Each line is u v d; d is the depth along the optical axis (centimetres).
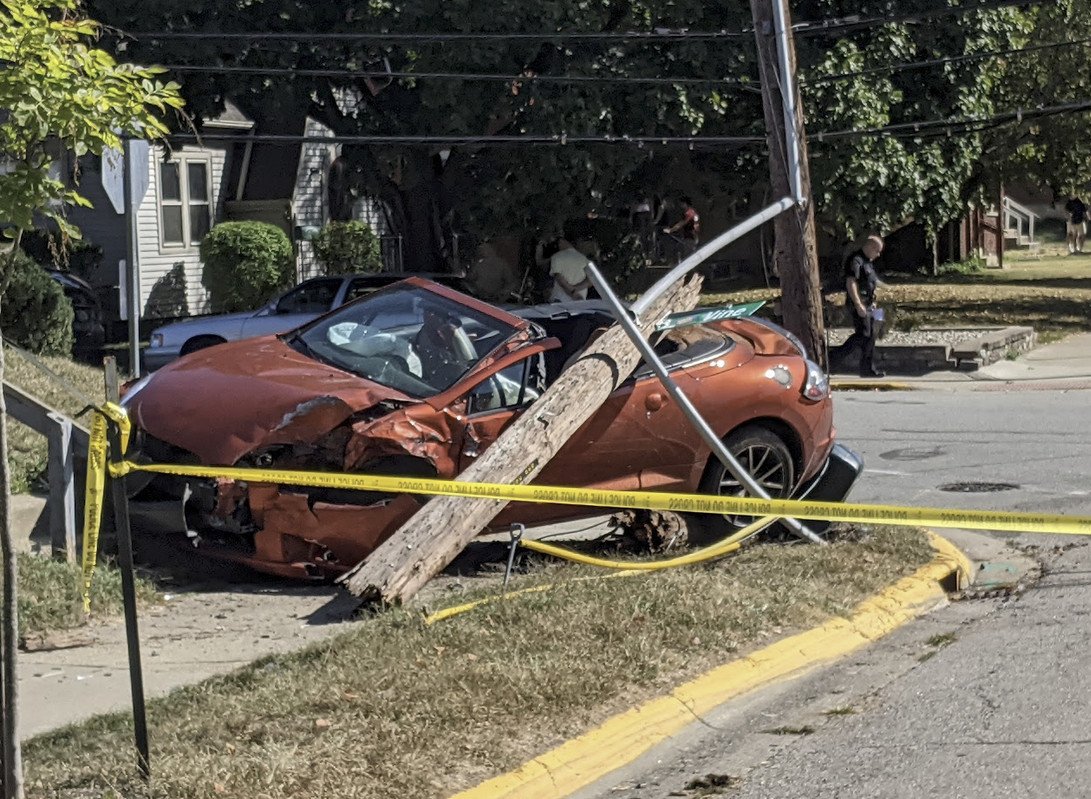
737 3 1905
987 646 702
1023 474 1191
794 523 859
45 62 444
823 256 2995
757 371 900
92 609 694
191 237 2705
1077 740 557
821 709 616
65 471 757
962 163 2142
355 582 689
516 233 2011
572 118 1830
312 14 1825
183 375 842
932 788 514
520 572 804
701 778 536
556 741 538
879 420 1538
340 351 867
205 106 1831
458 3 1762
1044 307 2692
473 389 816
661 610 681
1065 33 2803
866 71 1708
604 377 823
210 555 792
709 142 1808
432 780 490
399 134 1948
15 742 420
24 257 1645
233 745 508
